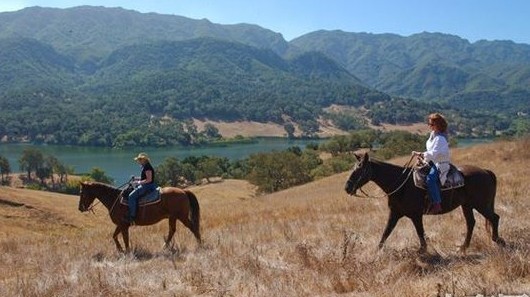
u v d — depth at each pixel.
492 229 9.45
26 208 37.41
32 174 127.56
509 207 13.37
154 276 9.23
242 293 7.77
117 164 160.25
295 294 7.49
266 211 21.78
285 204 26.48
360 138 127.12
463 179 9.20
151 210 12.29
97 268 10.26
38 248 15.38
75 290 8.59
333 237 11.70
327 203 21.67
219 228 16.19
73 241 16.94
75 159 174.12
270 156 80.06
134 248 12.50
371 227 12.44
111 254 12.23
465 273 7.34
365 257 9.01
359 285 7.64
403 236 10.88
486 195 9.34
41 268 11.40
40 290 8.75
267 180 78.69
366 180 9.37
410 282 7.28
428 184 8.93
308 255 9.35
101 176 109.88
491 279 7.03
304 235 12.33
